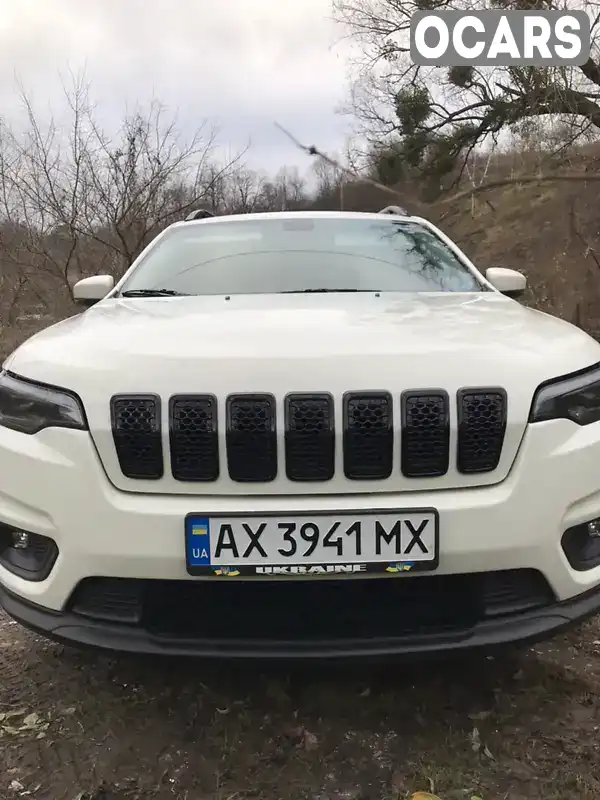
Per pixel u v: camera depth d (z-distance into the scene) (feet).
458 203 52.19
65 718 7.13
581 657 8.18
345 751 6.53
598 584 6.54
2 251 30.94
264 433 5.90
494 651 6.08
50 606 6.39
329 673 7.77
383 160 56.75
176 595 6.17
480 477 6.04
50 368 6.43
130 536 5.93
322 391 5.91
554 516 6.13
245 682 7.66
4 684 7.79
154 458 5.99
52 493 6.15
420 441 5.97
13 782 6.22
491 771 6.24
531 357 6.34
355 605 6.17
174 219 32.50
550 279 37.65
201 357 6.11
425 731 6.80
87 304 10.71
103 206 31.01
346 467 5.92
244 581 6.04
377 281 9.83
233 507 5.89
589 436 6.33
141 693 7.52
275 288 9.62
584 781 6.07
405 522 5.88
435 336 6.55
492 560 5.99
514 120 40.57
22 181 30.32
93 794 6.02
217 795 6.01
